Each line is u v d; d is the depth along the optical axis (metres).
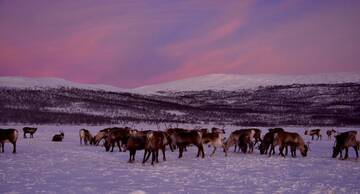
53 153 25.03
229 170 17.64
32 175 15.63
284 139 24.03
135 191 12.17
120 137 26.78
